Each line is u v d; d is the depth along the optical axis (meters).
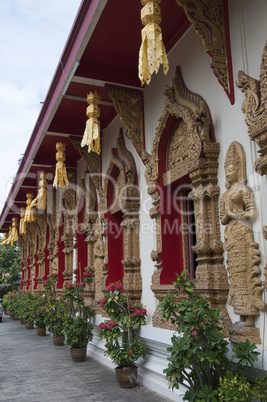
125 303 6.62
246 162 4.28
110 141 9.09
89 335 8.45
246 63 4.36
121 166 7.77
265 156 3.72
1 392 6.02
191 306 3.95
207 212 4.86
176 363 3.83
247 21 4.40
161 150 6.29
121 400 5.42
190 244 6.13
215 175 4.89
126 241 7.32
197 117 4.96
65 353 9.38
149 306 6.69
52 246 14.15
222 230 4.71
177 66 5.99
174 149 6.06
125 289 7.03
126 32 6.03
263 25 4.18
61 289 12.62
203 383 3.93
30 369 7.64
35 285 17.94
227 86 4.55
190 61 5.69
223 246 4.41
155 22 4.26
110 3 5.36
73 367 7.71
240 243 4.15
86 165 10.38
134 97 7.11
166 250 6.09
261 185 4.04
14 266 31.69
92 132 6.56
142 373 6.28
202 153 4.84
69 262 12.20
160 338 5.68
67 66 6.72
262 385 3.41
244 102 4.01
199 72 5.44
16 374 7.23
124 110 6.95
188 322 3.84
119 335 6.20
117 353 6.04
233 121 4.53
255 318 4.02
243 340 3.96
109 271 8.28
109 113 9.00
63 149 8.76
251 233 4.10
